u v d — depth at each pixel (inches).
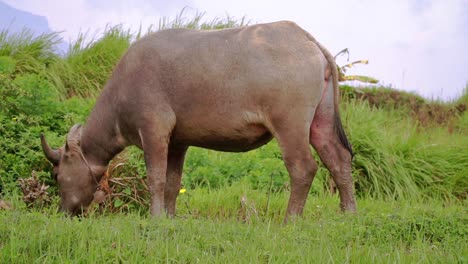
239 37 255.0
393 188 401.7
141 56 265.0
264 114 249.9
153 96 260.4
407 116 599.2
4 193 294.5
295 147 249.1
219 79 252.2
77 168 272.1
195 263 185.8
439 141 471.2
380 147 416.5
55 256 184.7
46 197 280.8
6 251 185.2
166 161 262.7
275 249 195.9
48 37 479.2
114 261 183.2
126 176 302.8
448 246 216.1
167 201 282.4
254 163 374.9
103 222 221.9
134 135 268.5
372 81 463.8
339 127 266.2
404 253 204.5
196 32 264.7
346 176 269.1
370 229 229.1
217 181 361.4
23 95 343.0
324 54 260.7
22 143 311.0
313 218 277.9
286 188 354.0
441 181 413.4
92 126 276.1
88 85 464.8
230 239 208.7
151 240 201.0
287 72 247.3
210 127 257.4
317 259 189.5
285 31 254.7
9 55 456.1
